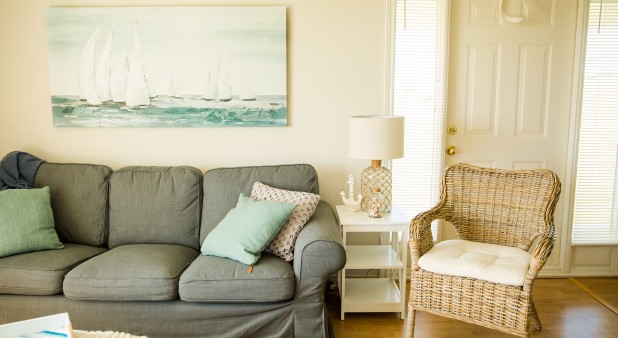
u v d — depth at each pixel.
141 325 2.19
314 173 2.77
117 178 2.69
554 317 2.60
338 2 2.89
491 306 2.05
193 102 2.90
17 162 2.73
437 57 2.97
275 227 2.31
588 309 2.70
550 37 3.01
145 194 2.64
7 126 2.94
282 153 3.00
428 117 3.02
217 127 2.95
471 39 2.99
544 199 2.34
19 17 2.84
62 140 2.96
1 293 2.21
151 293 2.13
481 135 3.09
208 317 2.19
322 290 2.20
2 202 2.39
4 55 2.88
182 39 2.85
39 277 2.17
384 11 2.90
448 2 2.90
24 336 1.53
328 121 2.98
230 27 2.84
